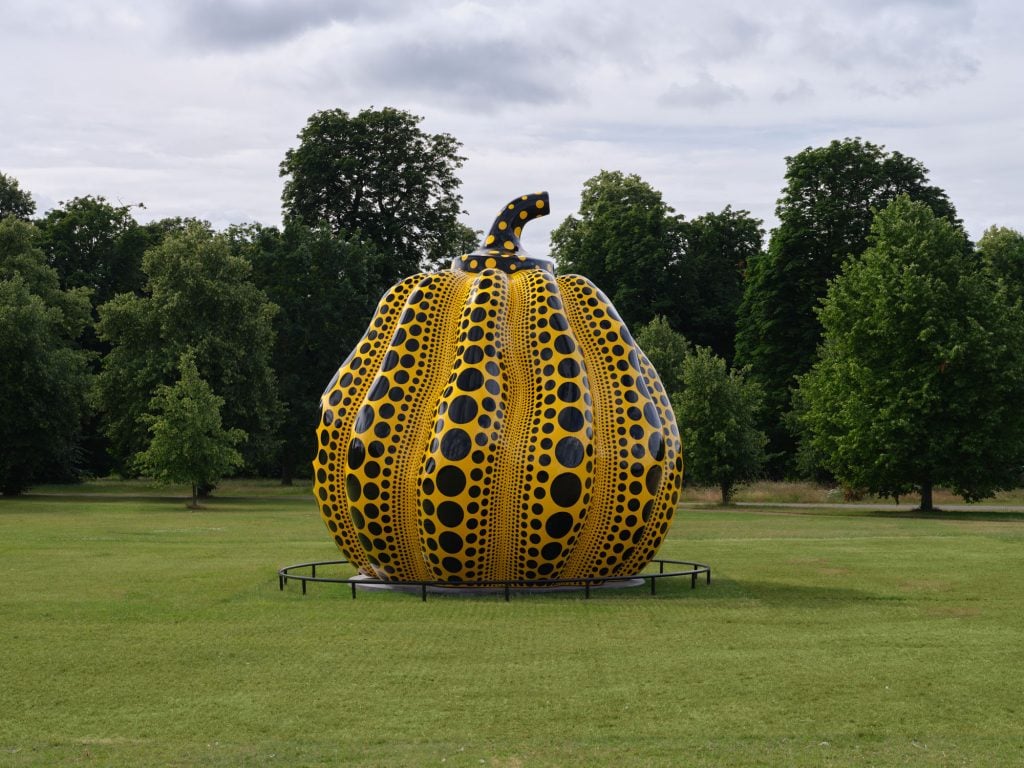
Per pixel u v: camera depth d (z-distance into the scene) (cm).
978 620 1917
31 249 7181
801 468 6644
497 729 1228
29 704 1345
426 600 2095
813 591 2261
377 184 7800
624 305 8281
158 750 1155
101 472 8275
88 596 2189
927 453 5194
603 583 2297
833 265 7225
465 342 2162
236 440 5569
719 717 1277
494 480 2094
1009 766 1103
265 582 2391
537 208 2453
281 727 1238
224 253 6588
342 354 7388
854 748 1163
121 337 6519
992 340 5222
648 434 2191
